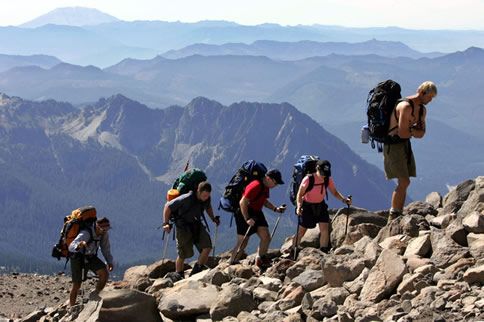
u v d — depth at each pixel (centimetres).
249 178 1478
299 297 1091
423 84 1255
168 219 1503
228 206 1502
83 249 1387
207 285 1243
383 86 1293
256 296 1167
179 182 1512
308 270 1198
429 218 1437
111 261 1406
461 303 855
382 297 985
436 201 1617
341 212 1564
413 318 852
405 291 962
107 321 1117
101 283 1403
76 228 1391
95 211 1411
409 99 1258
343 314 929
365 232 1441
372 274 1030
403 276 997
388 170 1335
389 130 1292
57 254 1414
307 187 1445
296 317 995
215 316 1124
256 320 1037
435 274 980
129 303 1144
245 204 1453
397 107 1266
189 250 1510
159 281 1427
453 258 1029
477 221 1102
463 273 959
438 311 852
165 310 1167
